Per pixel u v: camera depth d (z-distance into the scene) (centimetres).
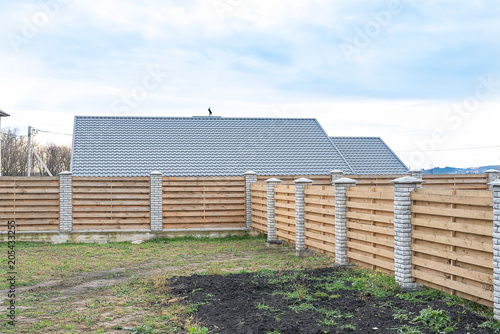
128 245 1670
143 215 1792
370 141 2797
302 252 1393
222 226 1862
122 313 793
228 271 1176
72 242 1734
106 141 2294
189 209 1833
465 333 633
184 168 2173
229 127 2547
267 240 1648
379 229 1006
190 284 980
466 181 2062
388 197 972
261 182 1878
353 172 2312
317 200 1310
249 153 2342
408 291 881
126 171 2108
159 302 860
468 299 771
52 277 1131
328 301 819
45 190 1727
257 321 704
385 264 995
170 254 1476
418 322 681
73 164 2105
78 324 736
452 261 790
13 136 5009
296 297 837
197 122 2553
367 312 744
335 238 1195
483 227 717
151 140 2345
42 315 791
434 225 827
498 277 679
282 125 2633
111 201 1772
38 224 1723
